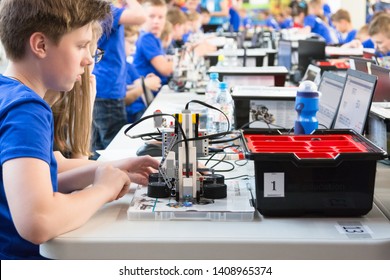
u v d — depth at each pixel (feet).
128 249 4.34
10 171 4.22
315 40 16.90
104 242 4.33
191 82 14.97
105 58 13.73
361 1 28.73
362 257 4.33
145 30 17.58
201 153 5.36
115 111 14.06
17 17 4.62
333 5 29.09
